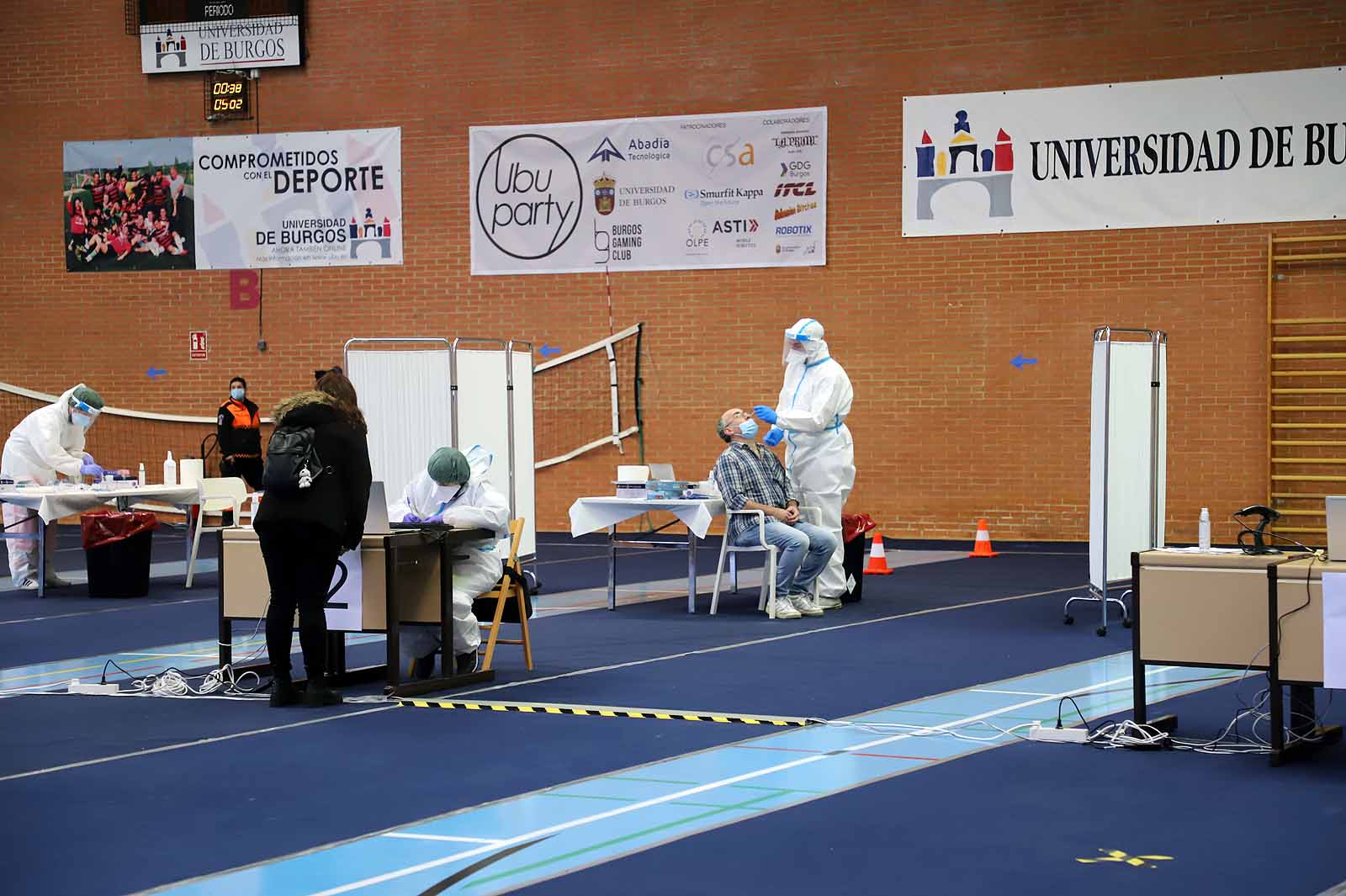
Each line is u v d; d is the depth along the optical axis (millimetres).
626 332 18297
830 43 17547
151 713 7941
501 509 8961
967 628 10945
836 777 6316
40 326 20062
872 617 11578
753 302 17891
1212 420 16406
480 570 9055
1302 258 16078
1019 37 16922
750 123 17812
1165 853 5141
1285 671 6516
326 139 19172
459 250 18828
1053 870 4945
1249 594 6711
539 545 17734
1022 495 17047
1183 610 6883
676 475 18219
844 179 17562
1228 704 7914
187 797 6074
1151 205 16562
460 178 18797
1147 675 8898
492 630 9070
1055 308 16906
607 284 18359
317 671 8156
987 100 17047
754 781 6270
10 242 20047
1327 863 5008
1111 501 10727
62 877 4965
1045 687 8508
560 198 18484
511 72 18578
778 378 17828
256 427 18531
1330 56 15969
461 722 7621
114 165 19812
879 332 17484
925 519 17375
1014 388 17062
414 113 18906
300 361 19375
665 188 18141
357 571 8438
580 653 9898
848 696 8250
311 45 19203
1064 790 6070
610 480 18453
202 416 19688
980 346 17156
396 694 8281
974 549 16438
